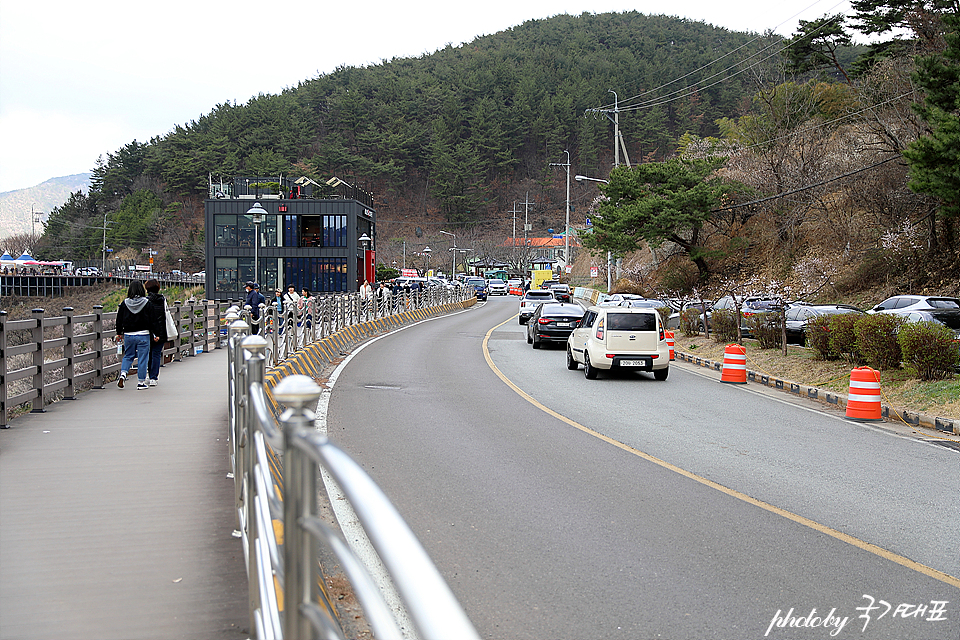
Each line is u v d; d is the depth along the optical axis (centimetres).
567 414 1244
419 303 4253
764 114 4616
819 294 3553
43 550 534
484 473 831
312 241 5759
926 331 1418
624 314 1723
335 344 2208
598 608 479
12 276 8069
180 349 1833
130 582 478
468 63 16112
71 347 1191
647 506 710
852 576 538
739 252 4706
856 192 3566
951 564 564
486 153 12850
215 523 598
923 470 880
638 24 18562
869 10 3247
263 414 351
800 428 1159
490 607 479
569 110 13475
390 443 982
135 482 717
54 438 909
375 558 570
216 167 11400
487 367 1934
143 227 11819
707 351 2344
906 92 3095
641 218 4319
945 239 3042
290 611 229
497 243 11456
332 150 11531
